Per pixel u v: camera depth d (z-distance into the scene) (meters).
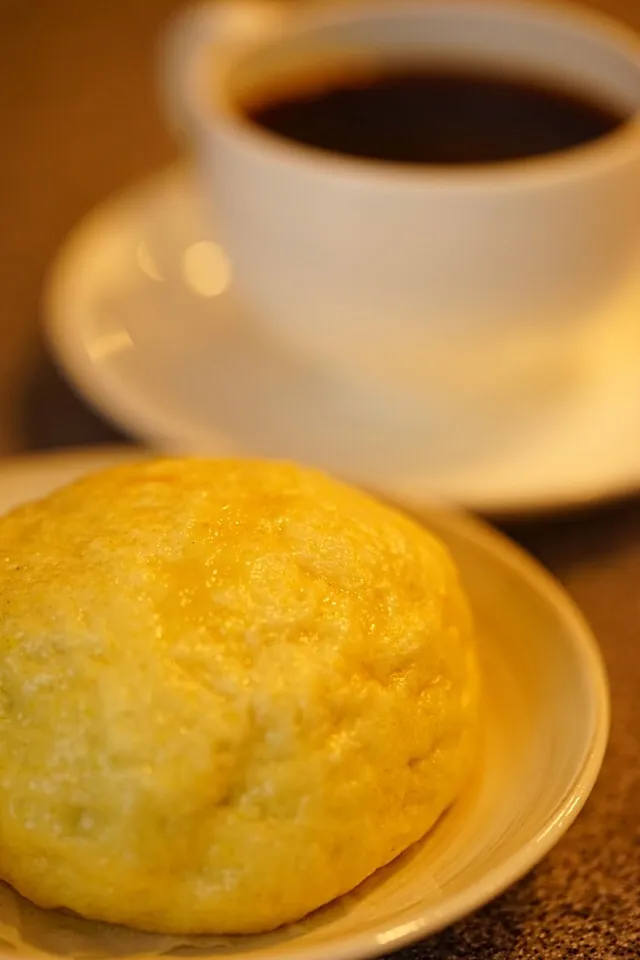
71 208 0.57
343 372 0.48
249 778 0.37
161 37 0.68
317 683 0.37
